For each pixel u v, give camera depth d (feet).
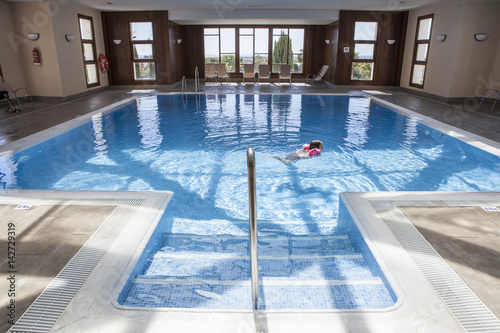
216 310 5.73
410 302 5.94
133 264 7.08
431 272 6.77
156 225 8.79
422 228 8.45
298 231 10.45
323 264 7.98
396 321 5.50
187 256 8.32
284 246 9.35
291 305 6.33
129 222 8.77
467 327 5.41
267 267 7.95
